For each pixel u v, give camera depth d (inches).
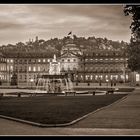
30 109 1365.7
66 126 871.1
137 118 1043.9
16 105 1599.4
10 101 1913.1
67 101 1903.3
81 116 1082.7
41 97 2385.6
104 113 1204.5
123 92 3270.2
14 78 6235.2
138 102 1796.3
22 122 954.7
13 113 1189.7
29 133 757.9
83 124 907.4
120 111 1282.0
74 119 995.9
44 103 1739.7
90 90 3777.1
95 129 816.9
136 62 3366.1
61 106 1529.3
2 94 2568.9
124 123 922.1
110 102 1800.0
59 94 2832.2
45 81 3607.3
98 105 1588.3
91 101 1893.5
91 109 1362.0
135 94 2800.2
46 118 1023.6
